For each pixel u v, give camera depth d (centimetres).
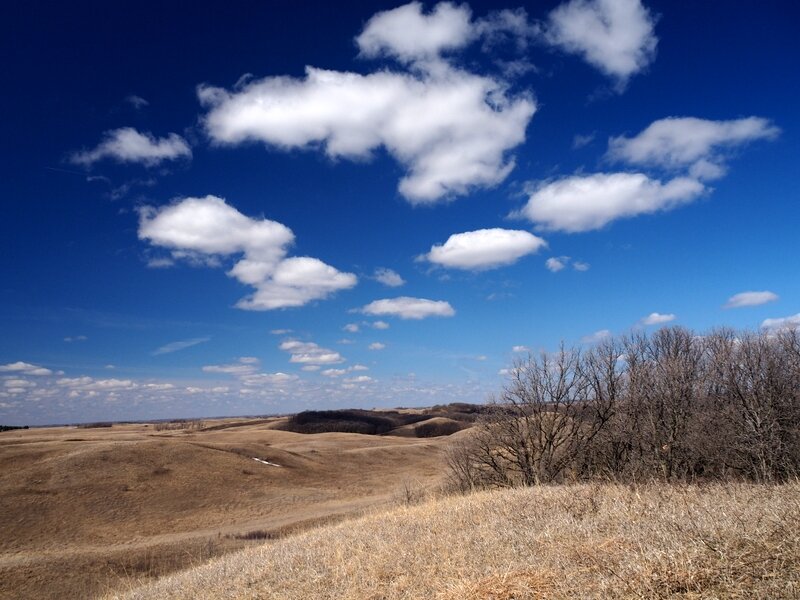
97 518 4066
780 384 2123
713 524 721
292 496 5306
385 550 972
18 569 2567
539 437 2861
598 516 956
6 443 6106
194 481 5284
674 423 2344
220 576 1109
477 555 827
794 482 1216
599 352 2852
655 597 533
